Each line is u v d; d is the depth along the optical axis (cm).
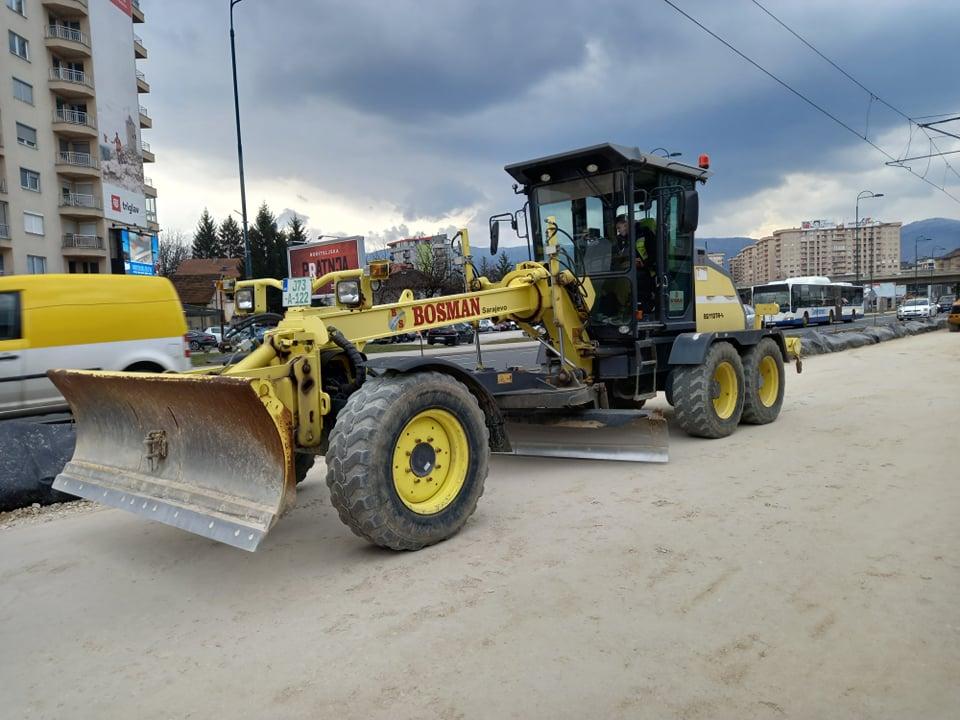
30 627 347
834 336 1980
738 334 748
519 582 366
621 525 451
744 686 262
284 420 363
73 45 4469
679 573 368
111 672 298
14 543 485
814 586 346
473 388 478
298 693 272
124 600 376
